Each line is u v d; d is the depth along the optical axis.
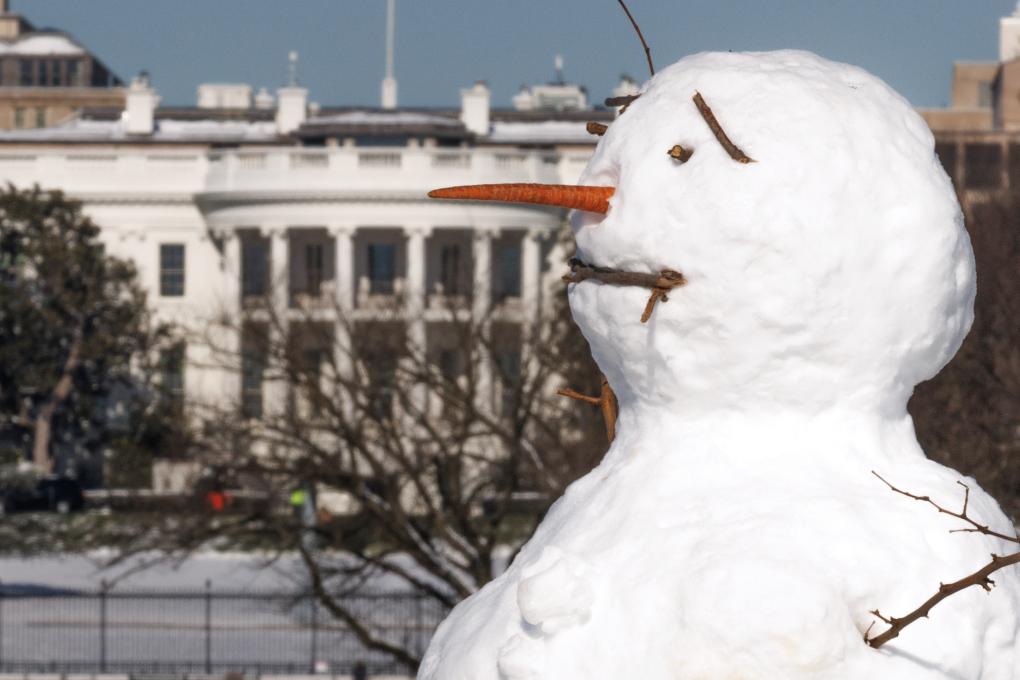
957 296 7.55
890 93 7.71
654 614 7.02
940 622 7.01
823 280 7.21
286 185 98.50
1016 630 7.27
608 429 8.55
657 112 7.57
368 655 43.41
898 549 7.13
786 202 7.20
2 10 163.12
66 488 82.38
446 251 100.75
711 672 6.85
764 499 7.26
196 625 50.38
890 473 7.45
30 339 92.56
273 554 55.53
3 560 67.12
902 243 7.31
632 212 7.43
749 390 7.45
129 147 108.56
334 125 105.06
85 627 51.47
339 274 96.69
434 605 43.97
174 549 36.34
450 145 105.81
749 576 6.90
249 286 101.38
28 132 110.62
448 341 50.16
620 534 7.34
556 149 107.62
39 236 93.31
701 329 7.36
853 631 6.91
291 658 44.91
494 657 7.32
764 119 7.36
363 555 35.25
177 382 90.31
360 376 38.12
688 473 7.45
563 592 7.08
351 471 36.47
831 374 7.42
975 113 96.69
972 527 7.32
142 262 104.94
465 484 37.78
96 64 155.50
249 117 117.12
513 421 36.06
